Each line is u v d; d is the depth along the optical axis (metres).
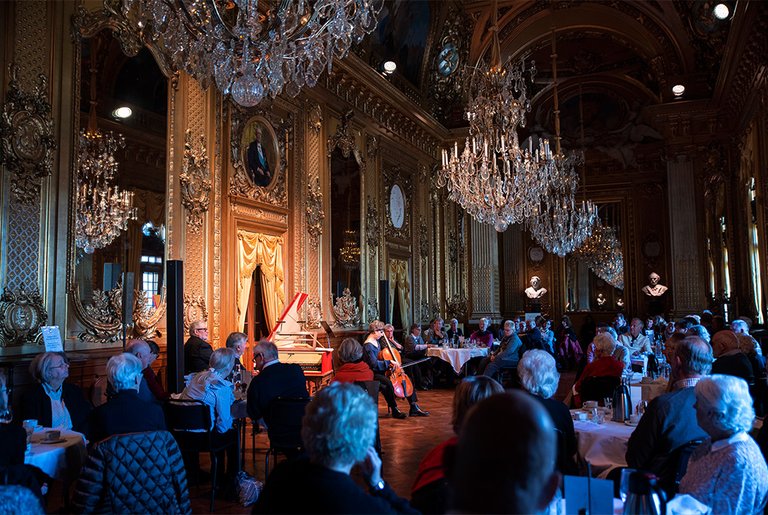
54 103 7.70
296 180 12.67
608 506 2.28
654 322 17.95
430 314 18.78
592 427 4.95
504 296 25.77
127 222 8.54
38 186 7.45
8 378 6.61
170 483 3.79
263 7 7.34
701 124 19.27
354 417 2.49
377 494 2.80
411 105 16.97
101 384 7.72
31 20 7.50
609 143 24.91
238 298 10.82
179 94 9.54
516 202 12.07
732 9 15.85
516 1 18.47
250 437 9.01
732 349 7.39
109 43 8.44
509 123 11.95
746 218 16.23
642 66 22.52
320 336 12.98
